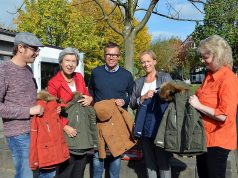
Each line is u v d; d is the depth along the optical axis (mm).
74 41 23500
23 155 3414
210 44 3264
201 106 3238
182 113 3557
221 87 3191
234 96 3150
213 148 3262
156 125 4000
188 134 3367
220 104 3172
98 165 4426
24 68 3484
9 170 5512
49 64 12195
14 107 3311
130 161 4824
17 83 3375
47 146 3592
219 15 6945
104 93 4414
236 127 3355
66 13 22469
